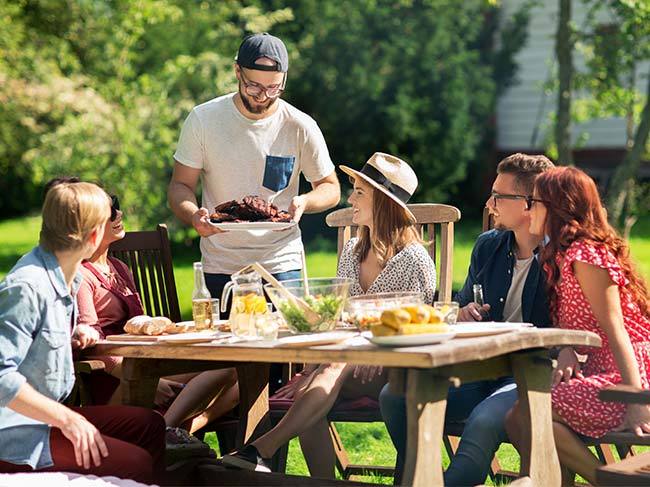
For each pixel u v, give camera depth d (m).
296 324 3.50
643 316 3.89
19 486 3.11
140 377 3.75
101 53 15.53
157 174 14.20
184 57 14.58
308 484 3.73
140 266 4.91
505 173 4.22
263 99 4.79
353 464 4.91
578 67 16.95
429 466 3.10
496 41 18.05
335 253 15.12
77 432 3.27
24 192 21.70
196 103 14.34
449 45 16.88
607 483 3.20
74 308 3.65
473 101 17.30
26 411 3.27
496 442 3.62
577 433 3.72
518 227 4.21
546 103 17.94
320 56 16.44
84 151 13.80
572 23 11.29
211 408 4.47
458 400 3.96
